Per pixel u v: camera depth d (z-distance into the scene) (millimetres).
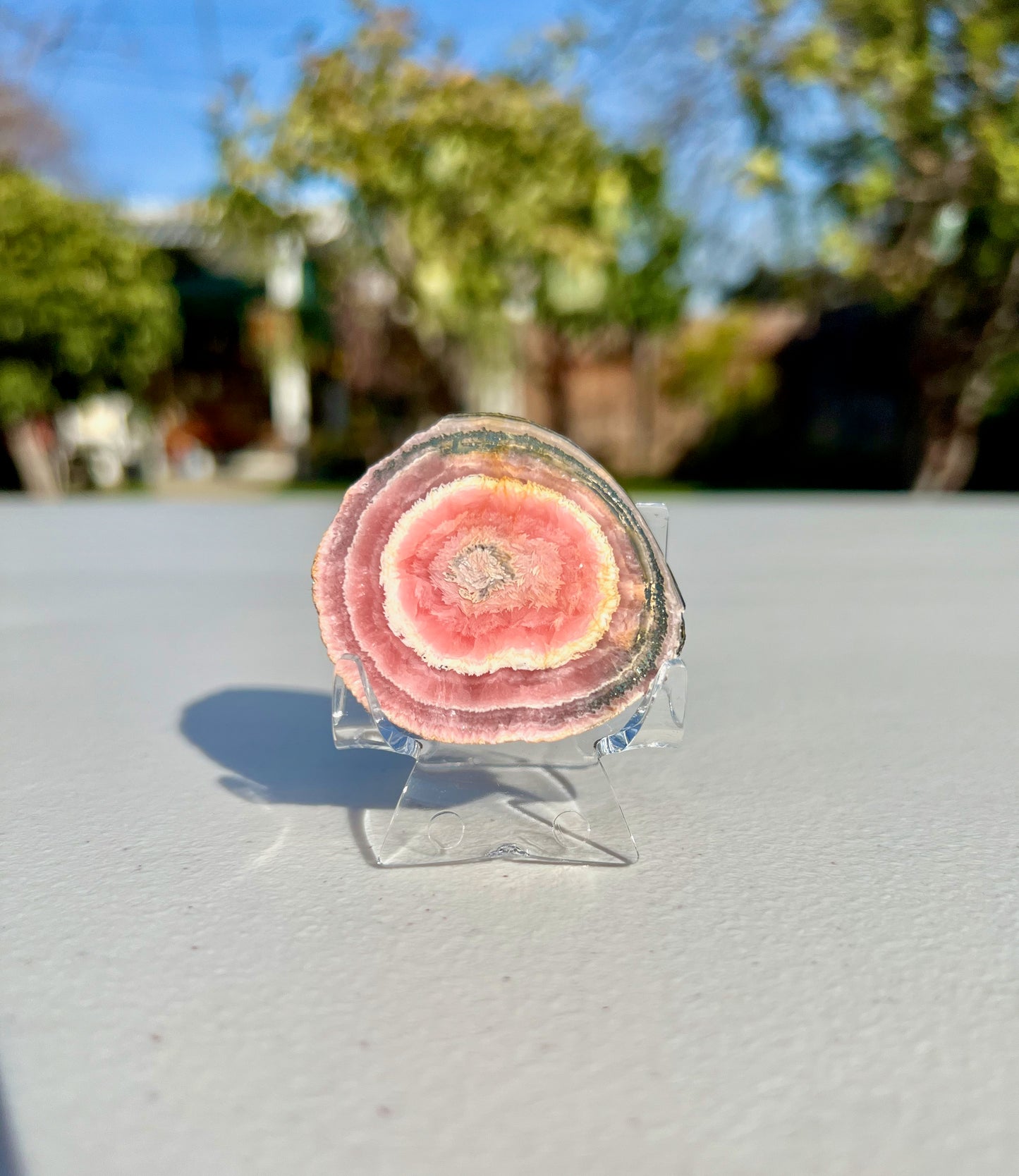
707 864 149
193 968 119
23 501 971
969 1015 110
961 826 165
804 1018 109
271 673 277
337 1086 98
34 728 223
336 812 171
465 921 130
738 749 207
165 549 563
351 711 155
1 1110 94
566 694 149
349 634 148
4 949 123
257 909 134
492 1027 107
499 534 147
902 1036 106
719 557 525
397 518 147
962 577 461
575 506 146
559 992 114
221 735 218
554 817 162
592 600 147
